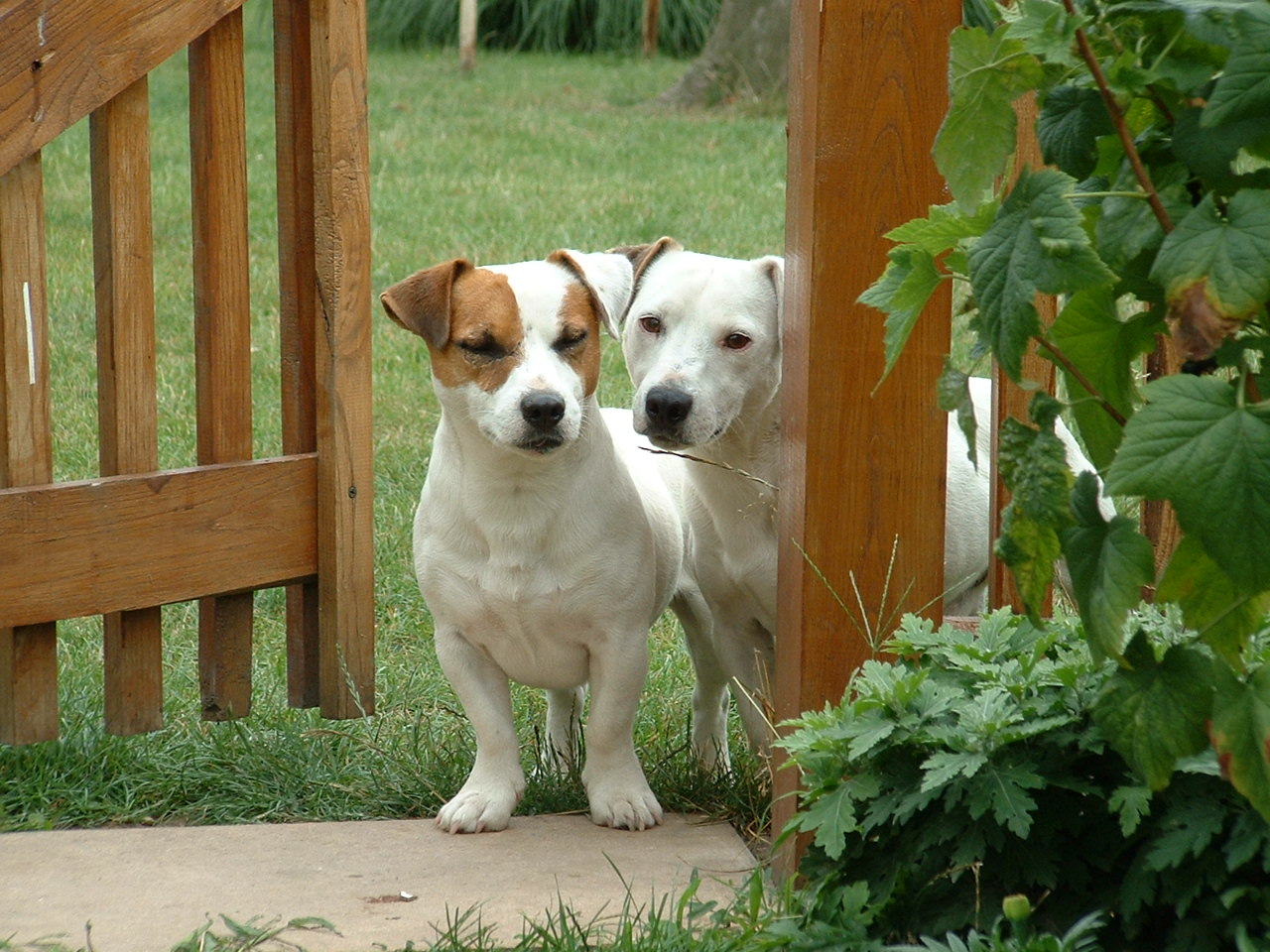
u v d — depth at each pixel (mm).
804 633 4668
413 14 31719
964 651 4375
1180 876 3730
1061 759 4004
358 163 5652
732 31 25672
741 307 5707
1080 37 2994
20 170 5148
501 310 5305
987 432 6418
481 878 4844
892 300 3504
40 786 5578
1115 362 3377
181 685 6848
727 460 5773
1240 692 3146
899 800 4051
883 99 4422
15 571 5223
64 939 4359
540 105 25297
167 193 16750
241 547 5699
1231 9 2861
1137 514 6910
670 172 19484
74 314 12555
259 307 13195
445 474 5438
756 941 4027
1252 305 2822
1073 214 3021
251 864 4934
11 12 5008
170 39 5281
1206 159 2973
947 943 3939
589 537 5316
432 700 6723
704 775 5684
